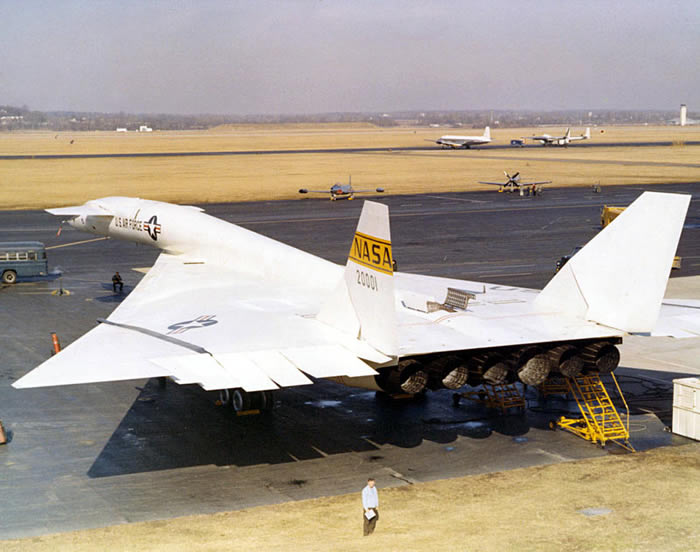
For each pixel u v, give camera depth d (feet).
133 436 72.74
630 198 305.94
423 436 72.59
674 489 58.49
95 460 66.44
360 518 53.62
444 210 276.82
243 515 54.75
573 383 83.97
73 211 117.91
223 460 66.44
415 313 71.92
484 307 74.49
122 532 52.01
